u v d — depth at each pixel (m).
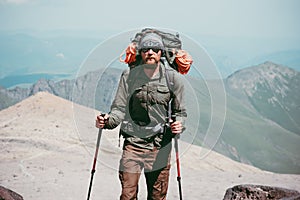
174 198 9.22
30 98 24.36
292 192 6.28
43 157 14.12
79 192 9.45
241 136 161.75
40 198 8.86
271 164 162.12
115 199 9.02
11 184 10.07
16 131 18.70
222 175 11.93
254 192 6.35
